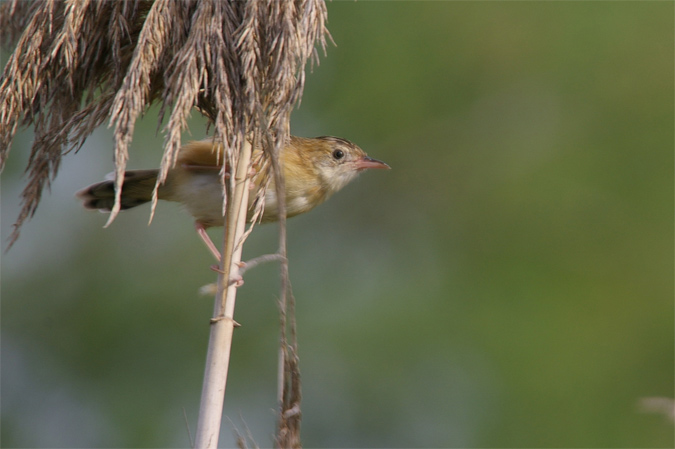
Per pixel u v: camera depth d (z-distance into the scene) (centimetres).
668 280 1341
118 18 493
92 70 512
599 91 1434
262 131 459
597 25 1436
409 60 1430
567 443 1265
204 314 1470
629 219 1384
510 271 1397
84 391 1410
